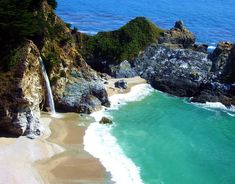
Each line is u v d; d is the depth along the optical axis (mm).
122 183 65375
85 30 173875
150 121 90125
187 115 95688
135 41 124188
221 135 86750
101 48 119438
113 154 74062
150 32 129000
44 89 85625
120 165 70625
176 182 67625
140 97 103812
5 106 73250
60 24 93938
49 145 74125
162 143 80188
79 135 79625
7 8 78875
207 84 107375
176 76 112500
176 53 122000
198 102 103812
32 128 75875
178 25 137750
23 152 70312
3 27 77438
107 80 111625
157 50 123812
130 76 116250
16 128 73875
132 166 70750
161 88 109500
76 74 92875
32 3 89250
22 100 73812
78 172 67125
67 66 91562
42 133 77438
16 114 73562
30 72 77688
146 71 117625
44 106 87125
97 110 92000
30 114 75375
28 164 67250
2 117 73250
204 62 120000
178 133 85438
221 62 118000
